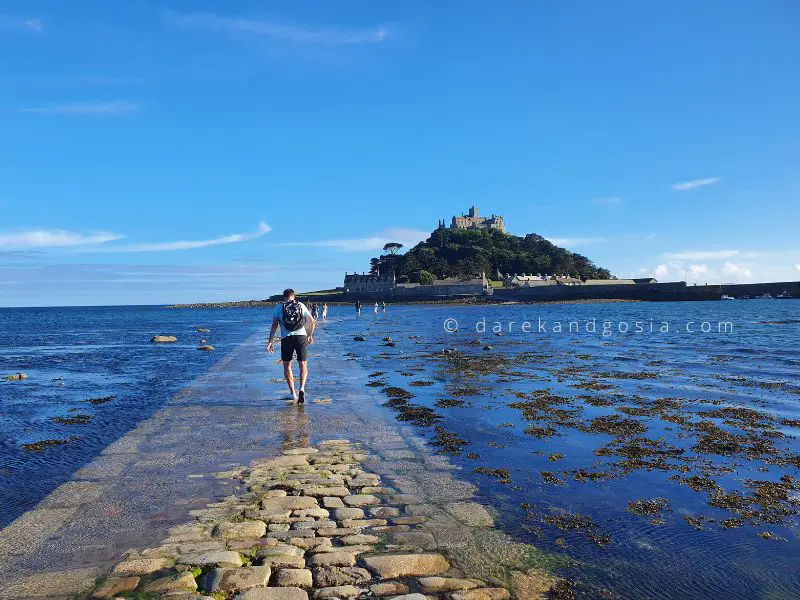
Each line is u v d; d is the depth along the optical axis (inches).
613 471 222.8
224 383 479.2
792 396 395.2
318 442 272.5
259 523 170.9
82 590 131.9
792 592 129.9
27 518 177.3
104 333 1664.6
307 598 127.3
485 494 196.9
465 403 371.6
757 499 190.1
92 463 240.4
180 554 150.1
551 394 406.0
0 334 1683.1
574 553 149.9
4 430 315.6
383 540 158.1
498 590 130.4
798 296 5290.4
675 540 157.8
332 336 1153.4
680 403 367.9
